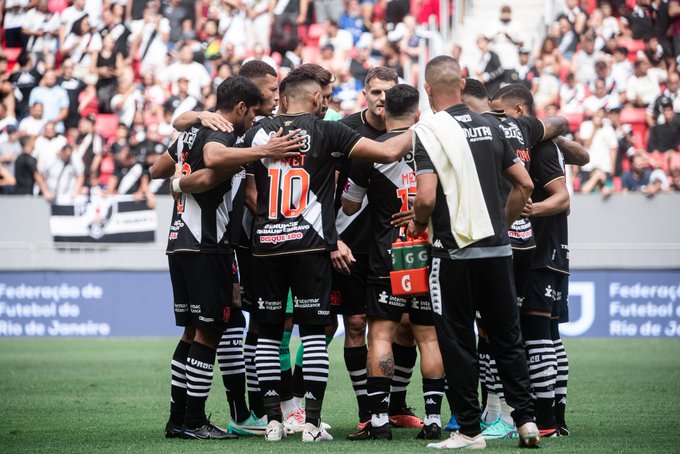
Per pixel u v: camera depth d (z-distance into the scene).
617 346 44.00
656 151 55.06
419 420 22.52
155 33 60.53
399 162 19.45
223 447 18.31
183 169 20.19
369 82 21.33
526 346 20.19
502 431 20.38
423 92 54.03
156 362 38.72
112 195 55.00
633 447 18.14
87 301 50.34
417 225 17.89
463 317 17.64
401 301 19.50
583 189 53.72
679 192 52.19
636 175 53.81
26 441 19.81
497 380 20.77
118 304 50.22
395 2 60.44
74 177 57.00
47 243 52.81
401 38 59.38
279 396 19.94
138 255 51.44
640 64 56.25
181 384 20.52
